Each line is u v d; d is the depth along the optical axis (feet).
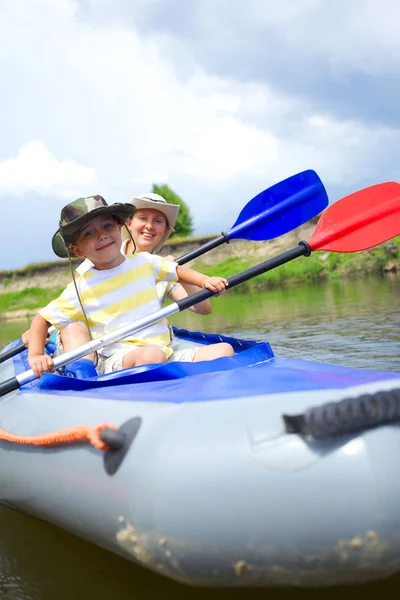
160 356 7.25
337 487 4.14
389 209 8.59
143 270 8.34
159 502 4.35
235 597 4.73
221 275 61.82
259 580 4.31
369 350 13.08
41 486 5.64
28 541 6.14
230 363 6.42
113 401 5.47
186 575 4.39
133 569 5.21
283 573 4.24
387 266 51.93
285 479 4.19
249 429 4.41
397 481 4.18
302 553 4.16
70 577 5.27
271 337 16.63
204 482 4.28
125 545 4.65
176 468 4.35
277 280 54.49
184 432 4.51
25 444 5.94
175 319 27.35
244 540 4.20
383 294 28.09
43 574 5.37
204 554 4.27
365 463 4.17
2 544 6.09
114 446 4.78
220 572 4.30
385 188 8.64
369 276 48.60
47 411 6.06
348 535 4.11
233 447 4.34
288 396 4.74
